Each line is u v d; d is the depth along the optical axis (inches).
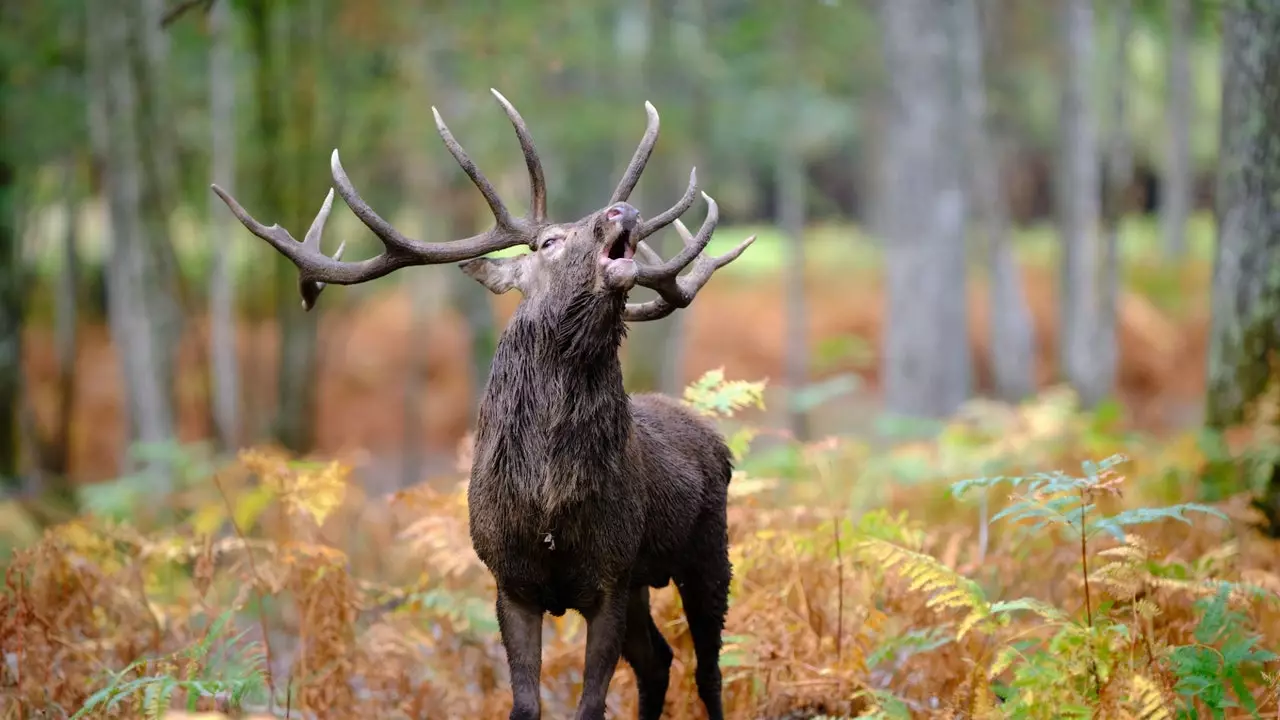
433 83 728.3
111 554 296.0
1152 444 423.5
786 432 310.3
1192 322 1368.1
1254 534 313.3
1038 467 390.9
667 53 781.9
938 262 729.0
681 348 990.4
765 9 815.1
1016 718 204.7
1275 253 339.6
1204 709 222.7
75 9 737.6
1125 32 904.9
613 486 215.8
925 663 247.9
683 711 261.6
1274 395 335.6
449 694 265.7
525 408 214.4
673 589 274.8
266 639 259.3
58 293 1205.7
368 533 364.2
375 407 1182.3
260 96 679.1
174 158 759.7
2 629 260.1
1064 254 999.0
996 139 1259.2
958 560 292.0
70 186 1018.1
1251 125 341.4
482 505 218.1
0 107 751.1
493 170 736.3
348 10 674.8
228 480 342.0
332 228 760.3
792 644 255.8
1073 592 252.2
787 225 1123.3
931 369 727.1
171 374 652.1
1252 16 339.0
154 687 216.4
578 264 212.5
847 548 270.2
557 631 289.6
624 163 866.1
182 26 695.1
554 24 729.0
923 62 725.3
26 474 824.9
